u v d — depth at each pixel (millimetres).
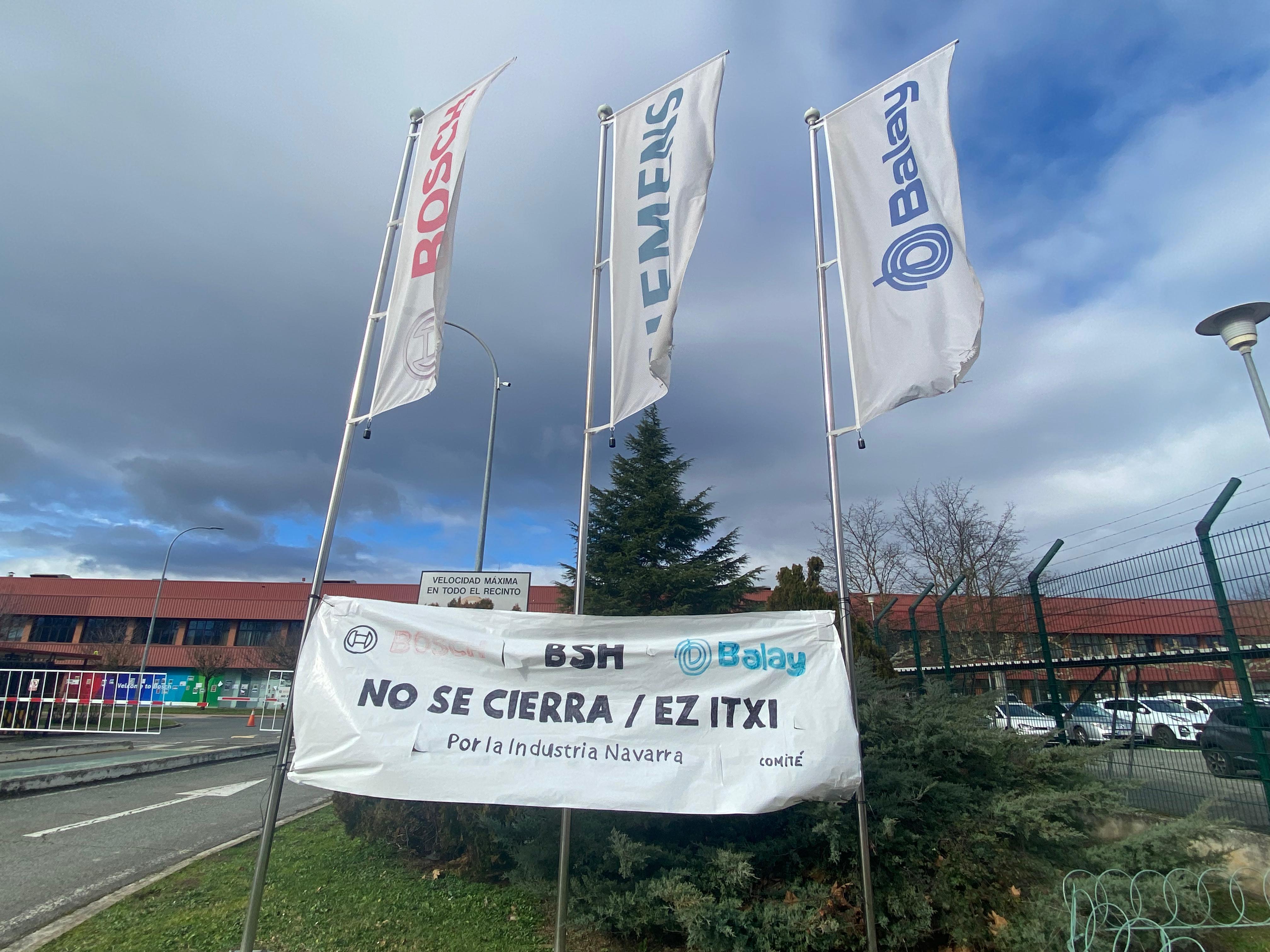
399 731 4637
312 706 4750
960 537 30672
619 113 6527
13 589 53625
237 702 49031
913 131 5629
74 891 5566
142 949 4492
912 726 5730
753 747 4523
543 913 5254
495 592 11414
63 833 7391
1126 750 7039
